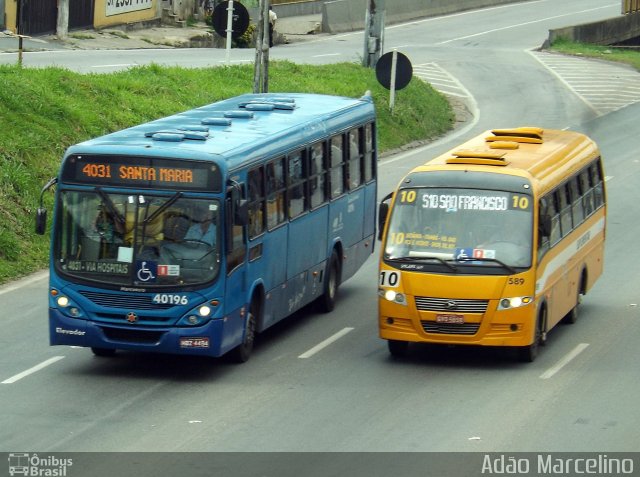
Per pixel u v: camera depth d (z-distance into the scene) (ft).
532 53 455.22
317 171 154.92
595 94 375.25
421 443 102.83
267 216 136.56
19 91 220.23
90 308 123.85
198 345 122.83
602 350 140.36
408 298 130.62
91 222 124.16
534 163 142.10
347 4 507.30
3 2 347.56
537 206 133.08
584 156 161.07
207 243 122.83
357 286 178.09
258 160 133.59
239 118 150.92
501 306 129.08
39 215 126.52
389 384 123.85
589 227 160.86
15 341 138.21
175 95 266.16
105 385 120.98
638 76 414.82
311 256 153.07
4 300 158.61
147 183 123.54
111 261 123.54
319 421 109.50
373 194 180.86
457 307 129.59
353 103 174.91
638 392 121.70
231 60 347.77
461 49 457.27
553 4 612.29
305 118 155.33
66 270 124.36
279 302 142.20
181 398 116.88
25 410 111.14
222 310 123.24
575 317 155.12
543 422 110.22
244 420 109.40
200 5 453.17
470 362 134.31
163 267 122.72
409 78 309.63
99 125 229.04
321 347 140.56
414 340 131.03
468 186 134.51
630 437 105.70
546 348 141.28
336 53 414.00
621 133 316.60
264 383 123.44
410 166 270.67
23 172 195.31
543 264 134.62
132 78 265.13
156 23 424.05
